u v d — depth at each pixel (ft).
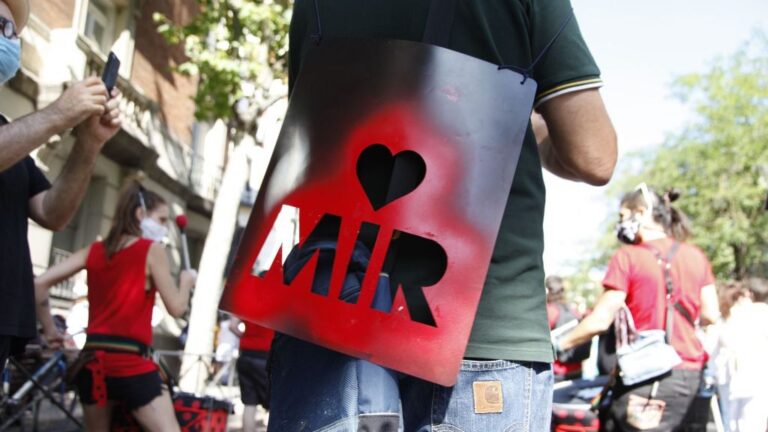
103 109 8.07
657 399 12.63
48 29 39.04
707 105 88.33
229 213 40.75
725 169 87.20
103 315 12.69
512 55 5.54
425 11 5.63
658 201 13.53
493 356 5.28
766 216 85.46
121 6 48.52
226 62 39.91
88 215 46.98
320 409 4.84
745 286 19.71
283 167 5.41
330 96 5.34
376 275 4.89
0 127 7.48
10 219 8.16
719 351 19.79
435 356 4.76
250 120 41.91
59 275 13.38
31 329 8.41
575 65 5.48
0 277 7.87
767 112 85.71
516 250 5.48
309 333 4.93
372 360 4.80
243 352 21.45
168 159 57.06
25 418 24.29
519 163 5.63
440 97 5.07
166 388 13.20
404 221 4.92
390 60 5.20
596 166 5.53
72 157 8.88
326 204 5.13
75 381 12.71
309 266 5.05
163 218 14.39
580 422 15.34
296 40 6.42
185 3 58.65
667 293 12.78
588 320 12.87
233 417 32.30
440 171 4.96
